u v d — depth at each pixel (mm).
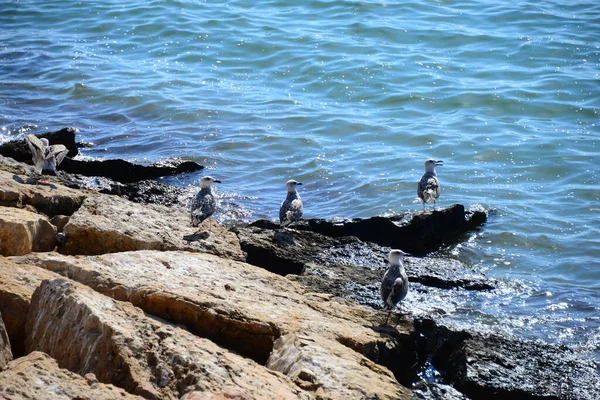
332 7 31781
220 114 23688
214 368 8938
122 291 10922
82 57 28328
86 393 7938
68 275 11367
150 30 30406
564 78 25141
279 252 14664
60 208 14734
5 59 28094
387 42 28562
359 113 23703
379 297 13203
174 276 11812
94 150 21484
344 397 9180
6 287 10305
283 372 9875
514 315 13578
